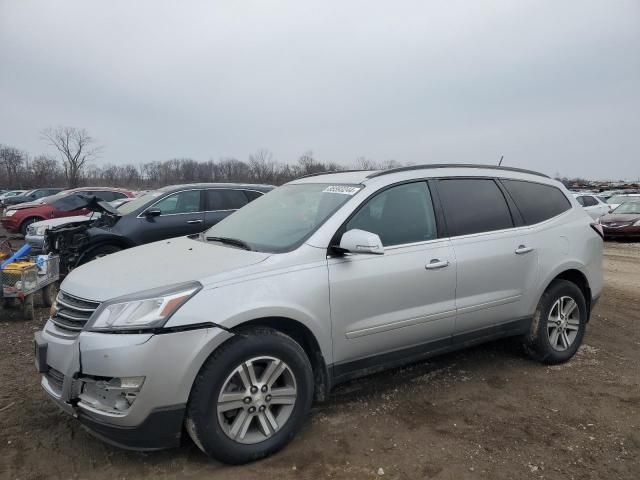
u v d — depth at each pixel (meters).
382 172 3.94
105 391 2.76
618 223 17.36
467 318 4.06
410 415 3.68
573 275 4.94
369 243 3.19
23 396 3.85
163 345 2.73
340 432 3.41
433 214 4.01
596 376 4.50
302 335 3.38
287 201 4.14
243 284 3.03
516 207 4.56
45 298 6.75
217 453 2.91
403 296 3.66
